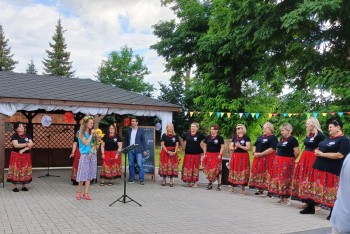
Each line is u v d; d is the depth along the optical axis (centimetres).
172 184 1091
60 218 664
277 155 835
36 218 661
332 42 1435
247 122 2105
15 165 940
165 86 2989
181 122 2755
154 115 1240
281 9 1443
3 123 1024
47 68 5688
